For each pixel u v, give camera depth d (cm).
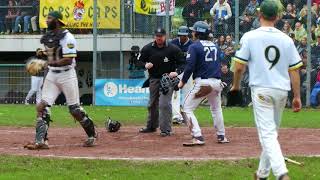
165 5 4172
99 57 4494
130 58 4394
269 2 1413
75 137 2403
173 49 2488
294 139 2352
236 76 1436
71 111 2106
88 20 4466
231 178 1568
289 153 1959
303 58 3938
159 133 2538
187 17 4194
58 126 2861
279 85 1396
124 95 4234
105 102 4269
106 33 4531
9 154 1933
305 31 3975
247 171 1645
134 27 4494
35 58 2194
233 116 3388
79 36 4612
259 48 1400
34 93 4303
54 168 1697
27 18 4878
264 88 1395
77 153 1967
